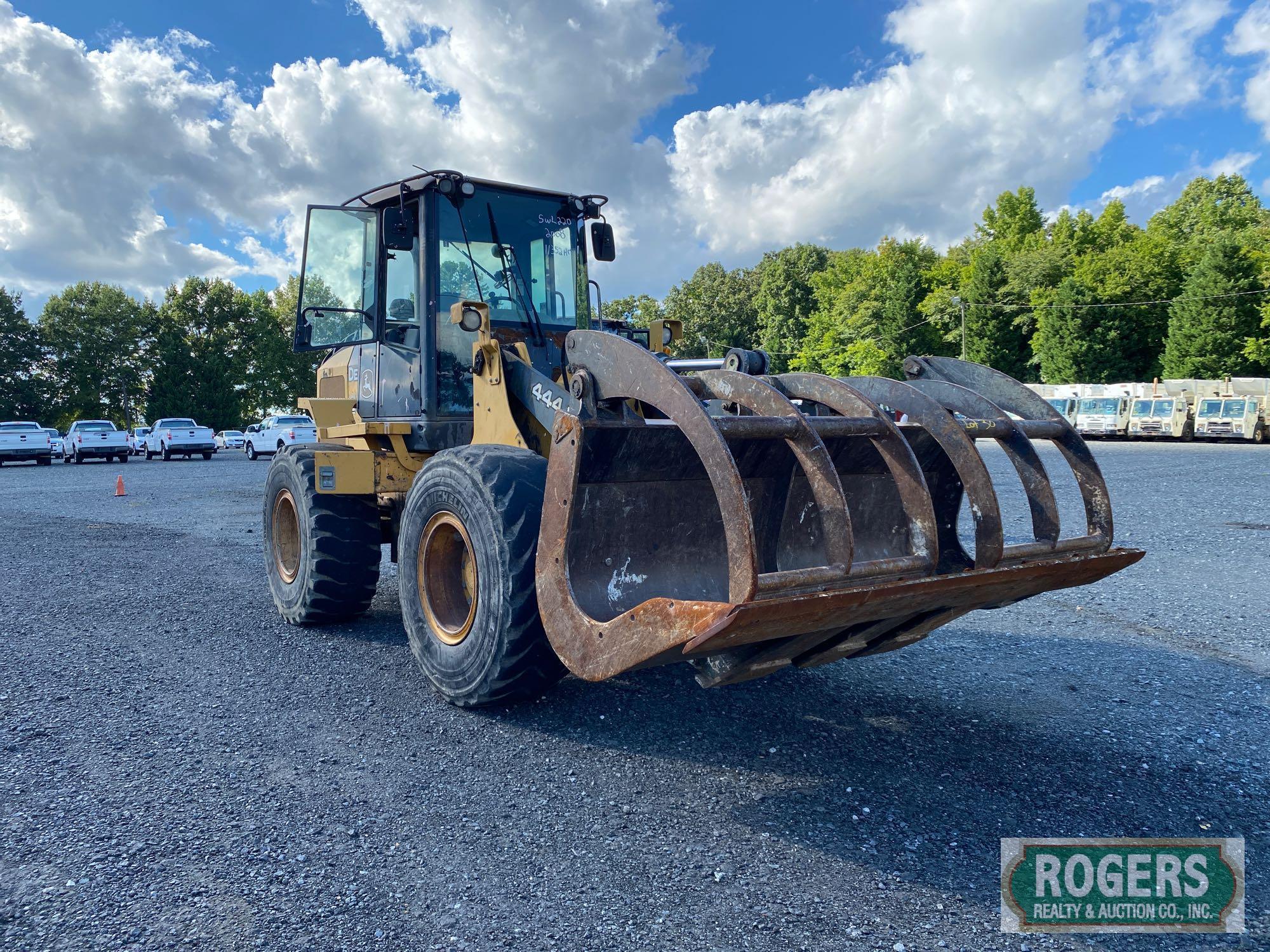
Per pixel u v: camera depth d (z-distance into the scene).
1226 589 6.45
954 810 2.88
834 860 2.54
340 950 2.09
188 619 5.71
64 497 16.12
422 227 4.63
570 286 5.10
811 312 74.00
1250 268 44.12
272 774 3.16
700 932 2.18
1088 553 3.37
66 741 3.49
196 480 20.98
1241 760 3.29
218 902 2.30
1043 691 4.14
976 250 61.62
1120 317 48.09
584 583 3.23
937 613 3.36
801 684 4.24
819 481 2.80
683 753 3.37
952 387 3.66
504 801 2.94
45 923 2.19
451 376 4.69
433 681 3.91
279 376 61.34
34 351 60.12
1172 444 30.64
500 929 2.18
